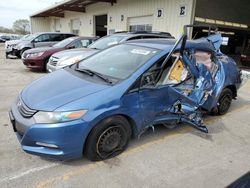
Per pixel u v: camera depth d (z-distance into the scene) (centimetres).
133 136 323
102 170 283
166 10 1203
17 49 1286
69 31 2428
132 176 275
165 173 285
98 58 391
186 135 390
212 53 427
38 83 328
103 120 277
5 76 794
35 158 296
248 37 2094
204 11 1313
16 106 291
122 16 1534
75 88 290
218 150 349
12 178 259
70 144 261
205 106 399
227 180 280
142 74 306
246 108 561
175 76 344
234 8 1531
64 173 273
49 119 252
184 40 331
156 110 328
